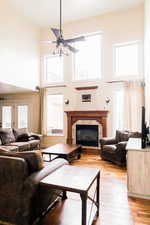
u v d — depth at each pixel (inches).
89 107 247.1
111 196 113.0
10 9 223.0
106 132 233.8
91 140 243.9
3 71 212.8
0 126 316.2
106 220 87.4
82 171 91.3
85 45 257.6
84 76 257.8
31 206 76.7
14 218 78.9
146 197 111.3
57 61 277.7
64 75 265.7
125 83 223.0
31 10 230.2
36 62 275.6
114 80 234.7
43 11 232.7
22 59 245.6
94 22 246.5
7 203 80.0
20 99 301.1
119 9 229.0
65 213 89.0
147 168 111.3
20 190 77.3
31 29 263.9
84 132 248.1
